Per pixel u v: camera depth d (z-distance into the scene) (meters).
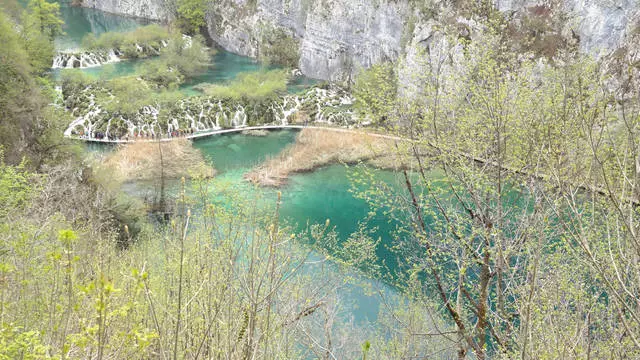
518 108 14.59
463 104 16.52
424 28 60.59
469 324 17.64
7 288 7.74
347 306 23.25
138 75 73.19
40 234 10.67
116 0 116.56
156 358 8.32
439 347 18.81
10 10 53.03
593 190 7.61
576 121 11.16
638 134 7.84
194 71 82.62
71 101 63.06
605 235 10.99
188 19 102.62
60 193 23.19
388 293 25.25
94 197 30.83
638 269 6.62
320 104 67.88
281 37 89.00
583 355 8.87
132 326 7.33
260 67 86.75
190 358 7.96
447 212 15.99
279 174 48.09
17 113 35.94
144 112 61.31
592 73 14.17
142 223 34.69
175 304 8.19
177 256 9.34
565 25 50.22
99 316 4.86
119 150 52.88
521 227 13.74
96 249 9.86
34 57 54.72
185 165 49.50
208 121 63.06
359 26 73.81
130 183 45.59
